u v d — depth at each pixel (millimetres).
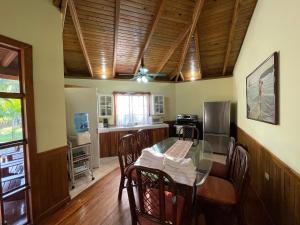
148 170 1280
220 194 1813
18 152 2012
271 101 2094
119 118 5703
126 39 4039
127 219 2172
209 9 3350
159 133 5605
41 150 2193
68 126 3568
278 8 1927
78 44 3998
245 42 3684
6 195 1850
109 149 4863
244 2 2955
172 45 4461
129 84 5770
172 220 1309
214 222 2068
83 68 4992
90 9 3133
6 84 1909
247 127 3482
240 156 1920
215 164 2650
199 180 1661
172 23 3729
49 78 2312
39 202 2154
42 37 2207
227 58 4555
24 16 1984
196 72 5754
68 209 2404
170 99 6352
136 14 3355
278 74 1935
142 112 6059
